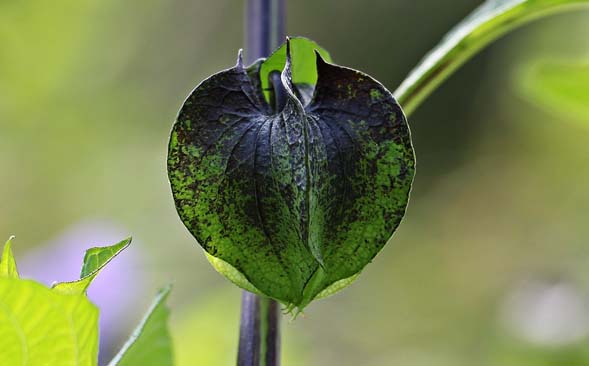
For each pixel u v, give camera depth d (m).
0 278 0.23
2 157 1.03
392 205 0.25
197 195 0.25
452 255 1.14
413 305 1.02
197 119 0.25
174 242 1.01
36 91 1.02
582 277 0.79
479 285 1.06
